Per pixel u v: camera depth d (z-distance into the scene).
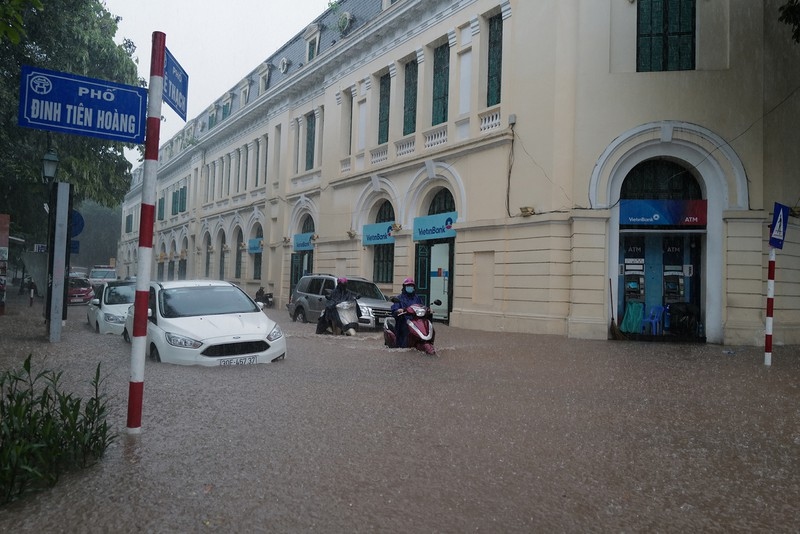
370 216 24.06
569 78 15.38
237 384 7.69
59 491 3.98
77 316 20.53
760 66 14.48
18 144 21.53
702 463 4.89
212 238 42.28
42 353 10.50
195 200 45.81
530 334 15.45
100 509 3.72
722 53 14.72
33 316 19.59
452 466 4.67
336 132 26.30
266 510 3.75
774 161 14.95
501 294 16.80
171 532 3.43
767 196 14.70
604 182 14.84
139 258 5.14
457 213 18.72
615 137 14.84
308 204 28.83
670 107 14.65
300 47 31.33
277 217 32.06
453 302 18.69
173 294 10.46
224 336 9.21
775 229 10.68
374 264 23.80
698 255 15.27
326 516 3.69
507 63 17.09
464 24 18.88
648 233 15.16
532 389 7.86
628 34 15.08
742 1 14.60
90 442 4.55
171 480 4.21
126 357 10.05
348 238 24.55
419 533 3.50
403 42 21.84
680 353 12.20
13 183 23.17
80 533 3.40
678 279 15.39
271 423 5.79
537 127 15.96
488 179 17.55
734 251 14.29
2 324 16.22
